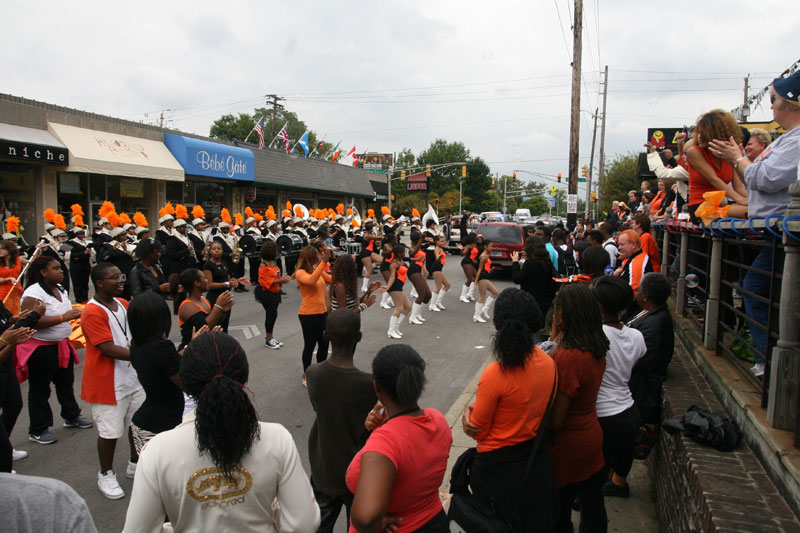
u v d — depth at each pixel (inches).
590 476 118.8
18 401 177.9
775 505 92.4
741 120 544.4
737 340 160.1
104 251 425.7
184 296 288.0
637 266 215.8
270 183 1066.1
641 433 153.1
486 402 107.0
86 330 160.9
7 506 50.1
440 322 430.6
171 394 144.8
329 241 657.6
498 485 107.3
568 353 112.6
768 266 131.6
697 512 101.9
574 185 758.5
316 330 255.8
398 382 88.2
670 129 628.7
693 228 183.5
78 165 669.3
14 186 636.7
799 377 98.1
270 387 268.1
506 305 110.5
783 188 131.8
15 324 179.9
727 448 114.3
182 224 503.5
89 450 199.0
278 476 80.0
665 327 150.5
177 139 835.4
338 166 1364.4
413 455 87.0
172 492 75.5
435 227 743.7
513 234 681.6
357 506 81.1
